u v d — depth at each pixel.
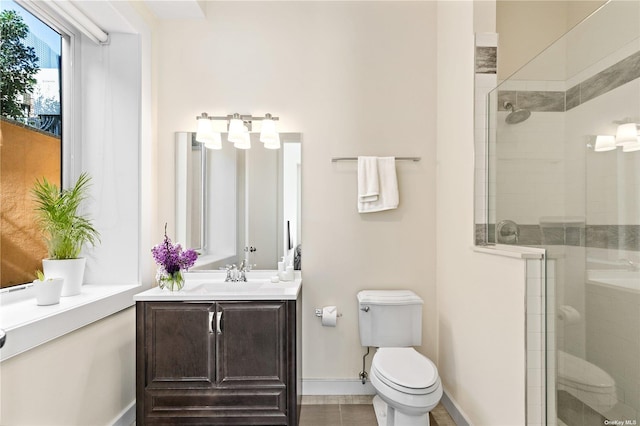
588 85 1.48
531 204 1.76
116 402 2.16
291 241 2.70
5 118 1.82
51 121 2.16
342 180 2.71
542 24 2.63
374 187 2.62
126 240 2.42
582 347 1.48
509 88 1.93
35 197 2.01
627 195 1.30
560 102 1.60
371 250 2.71
